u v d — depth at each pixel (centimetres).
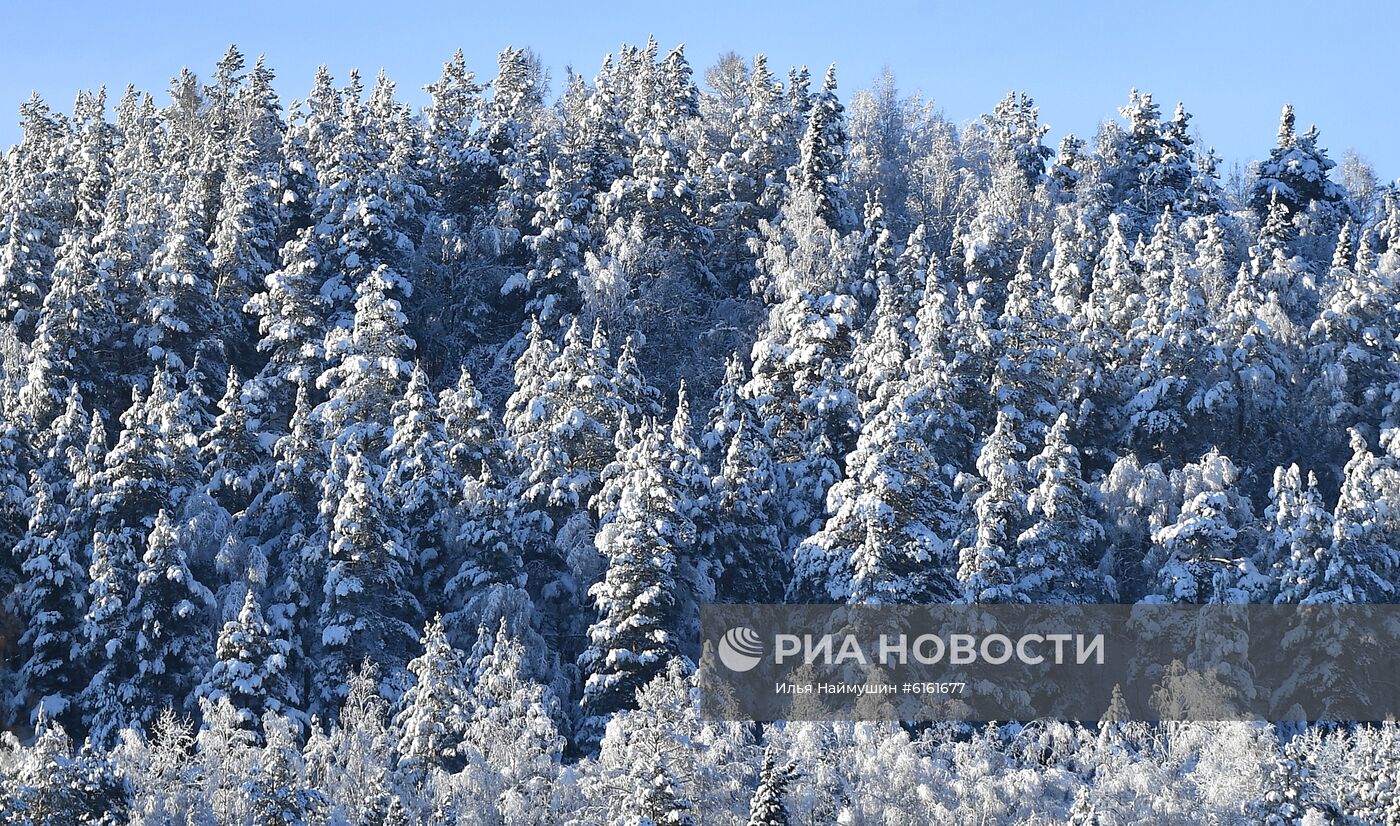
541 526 4556
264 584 4253
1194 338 5447
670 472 4234
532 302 6956
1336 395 5394
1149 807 3384
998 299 6888
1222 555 4272
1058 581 4300
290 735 3447
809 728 3656
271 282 6088
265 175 7569
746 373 6731
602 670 4028
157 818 3069
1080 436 5362
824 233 6925
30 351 5769
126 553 4191
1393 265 6009
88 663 4109
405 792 3453
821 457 5141
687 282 7262
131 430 4428
